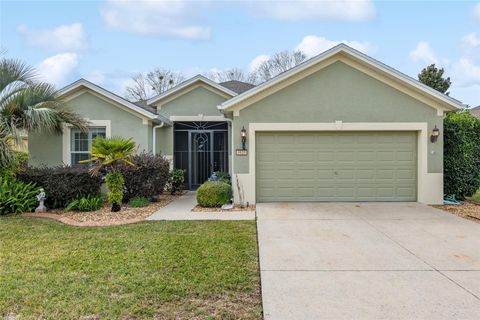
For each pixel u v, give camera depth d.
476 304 4.04
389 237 7.02
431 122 11.00
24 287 4.52
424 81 26.44
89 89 12.72
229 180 13.52
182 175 14.08
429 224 8.16
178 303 4.09
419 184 11.12
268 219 8.74
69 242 6.68
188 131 15.70
